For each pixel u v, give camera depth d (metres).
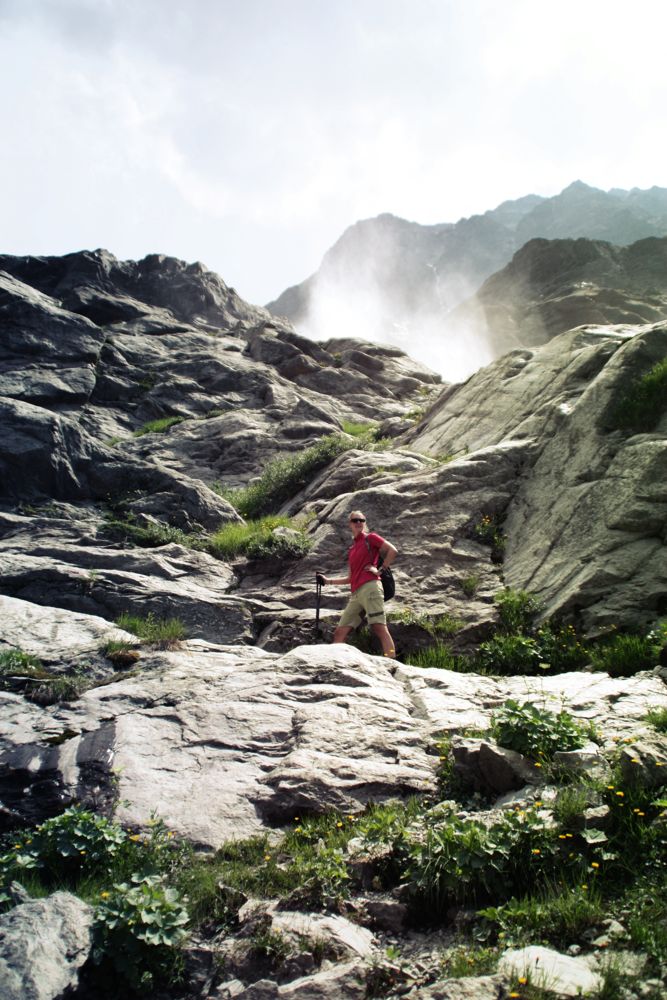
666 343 13.62
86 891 5.25
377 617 10.42
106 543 16.09
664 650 9.02
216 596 13.00
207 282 50.53
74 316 33.72
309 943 4.50
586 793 5.46
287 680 8.47
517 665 10.38
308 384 34.78
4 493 19.28
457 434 18.00
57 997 4.14
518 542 12.80
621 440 12.55
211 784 6.55
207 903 5.02
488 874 4.93
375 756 6.93
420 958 4.46
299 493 19.42
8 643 9.79
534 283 148.50
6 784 6.60
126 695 8.20
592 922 4.41
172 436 27.27
